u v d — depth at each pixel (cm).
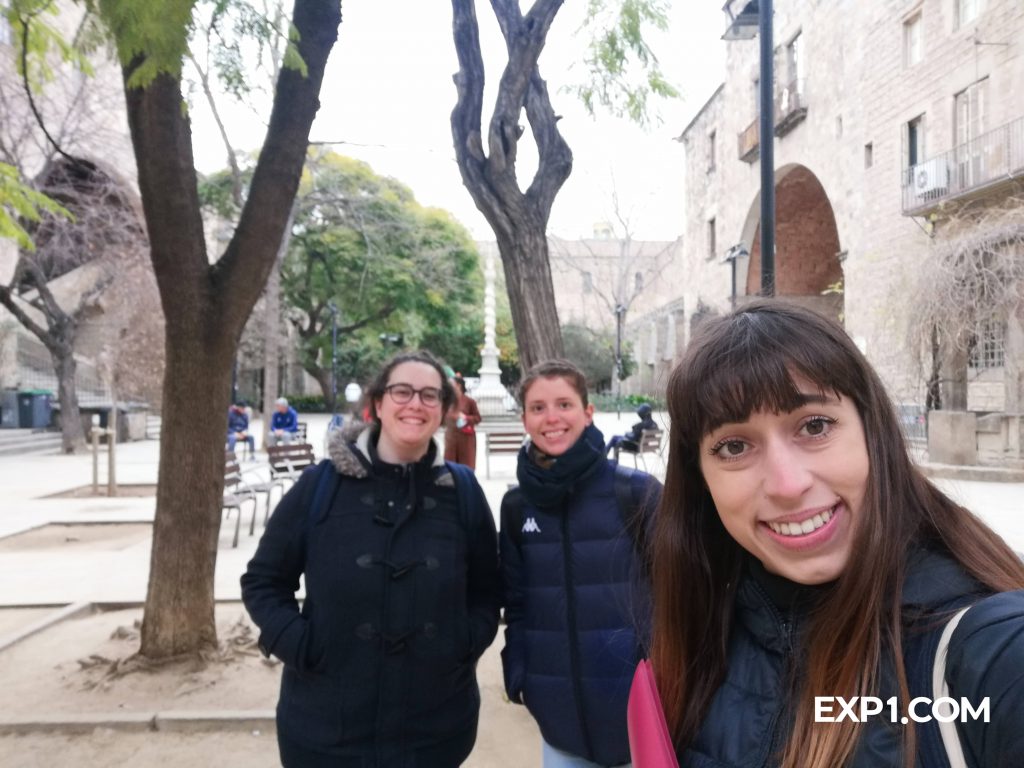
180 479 418
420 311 3522
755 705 102
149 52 249
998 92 1538
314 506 213
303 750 203
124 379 2094
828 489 93
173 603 423
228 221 2544
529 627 221
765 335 96
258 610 211
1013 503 912
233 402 2548
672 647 118
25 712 369
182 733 354
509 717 376
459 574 214
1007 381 1306
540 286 391
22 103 1392
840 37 2108
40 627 500
